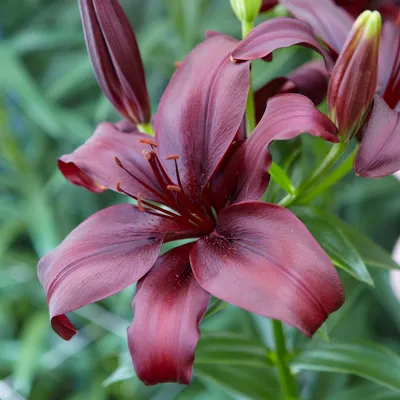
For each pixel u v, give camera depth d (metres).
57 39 0.87
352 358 0.55
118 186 0.50
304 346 0.57
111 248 0.49
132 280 0.47
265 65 0.70
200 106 0.50
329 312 0.42
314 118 0.45
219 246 0.46
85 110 0.95
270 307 0.42
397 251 0.75
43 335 0.85
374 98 0.47
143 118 0.55
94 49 0.53
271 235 0.44
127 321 0.90
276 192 0.54
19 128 1.05
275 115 0.46
